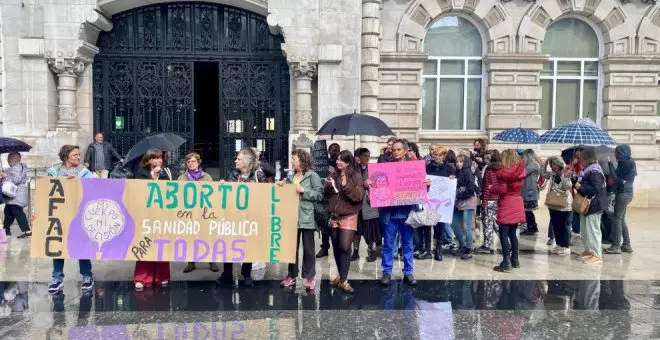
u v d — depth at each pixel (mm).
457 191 8789
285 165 14219
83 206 6844
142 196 6922
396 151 7215
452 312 6152
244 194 6984
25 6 12531
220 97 14180
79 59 12891
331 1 12922
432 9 14398
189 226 6977
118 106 14078
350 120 8531
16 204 10328
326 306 6344
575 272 8055
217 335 5371
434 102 15055
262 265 8344
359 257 9062
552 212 9352
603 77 15133
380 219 7320
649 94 14930
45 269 7988
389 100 14508
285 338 5305
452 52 14914
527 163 10289
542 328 5660
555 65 15094
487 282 7449
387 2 14344
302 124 13234
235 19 14141
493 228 9641
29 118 12672
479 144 10750
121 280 7441
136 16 13977
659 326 5742
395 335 5414
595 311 6223
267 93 14227
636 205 15102
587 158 8609
